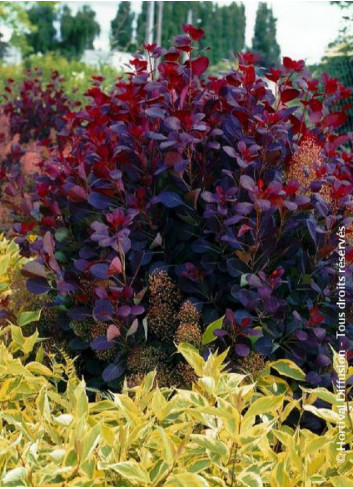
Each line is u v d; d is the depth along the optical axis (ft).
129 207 9.70
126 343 9.36
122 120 10.22
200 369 7.61
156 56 11.03
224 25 72.38
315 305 9.55
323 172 9.48
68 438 6.75
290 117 10.72
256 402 6.38
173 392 9.10
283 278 9.73
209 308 9.62
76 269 10.05
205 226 9.78
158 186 9.91
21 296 10.44
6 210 14.46
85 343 9.73
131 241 9.70
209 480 6.20
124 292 9.02
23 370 7.95
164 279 9.35
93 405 7.66
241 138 9.73
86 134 11.02
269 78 10.21
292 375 8.96
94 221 9.84
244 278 9.05
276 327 9.35
